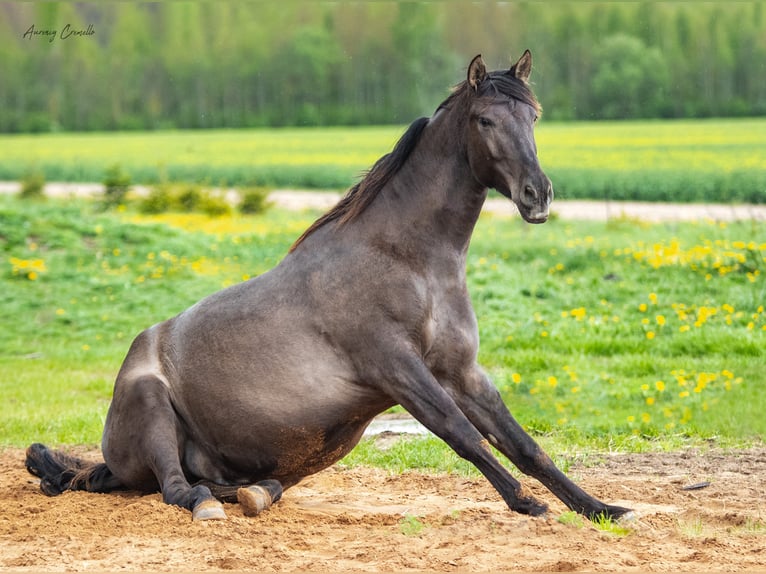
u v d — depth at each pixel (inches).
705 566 206.7
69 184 2038.6
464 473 334.6
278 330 255.4
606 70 3107.8
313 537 233.3
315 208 1406.3
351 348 249.4
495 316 628.4
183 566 206.2
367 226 254.2
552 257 799.7
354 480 326.3
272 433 259.0
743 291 637.9
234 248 912.9
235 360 259.1
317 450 264.1
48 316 711.7
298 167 2091.5
